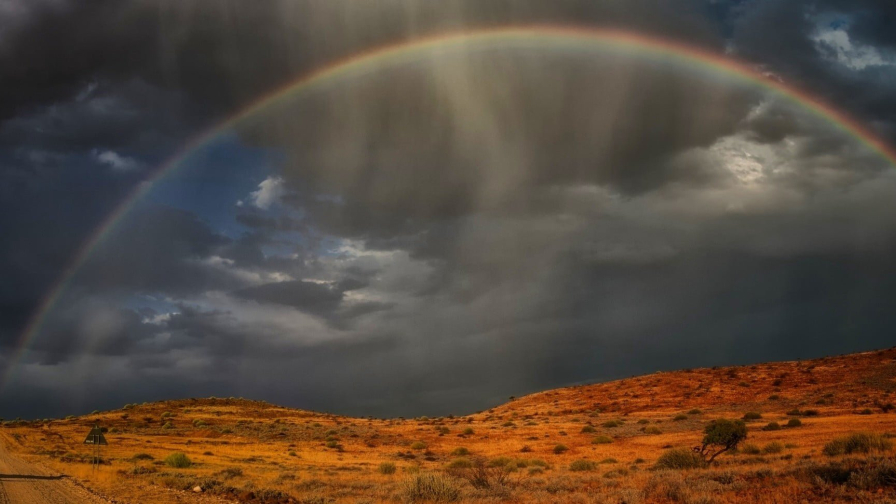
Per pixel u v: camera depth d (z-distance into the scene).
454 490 21.55
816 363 101.56
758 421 63.09
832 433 43.84
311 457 55.44
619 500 17.98
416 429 86.69
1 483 27.97
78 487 26.56
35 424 108.00
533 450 56.56
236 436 83.31
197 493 24.61
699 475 21.72
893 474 15.60
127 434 86.00
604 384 122.88
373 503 20.89
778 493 16.05
